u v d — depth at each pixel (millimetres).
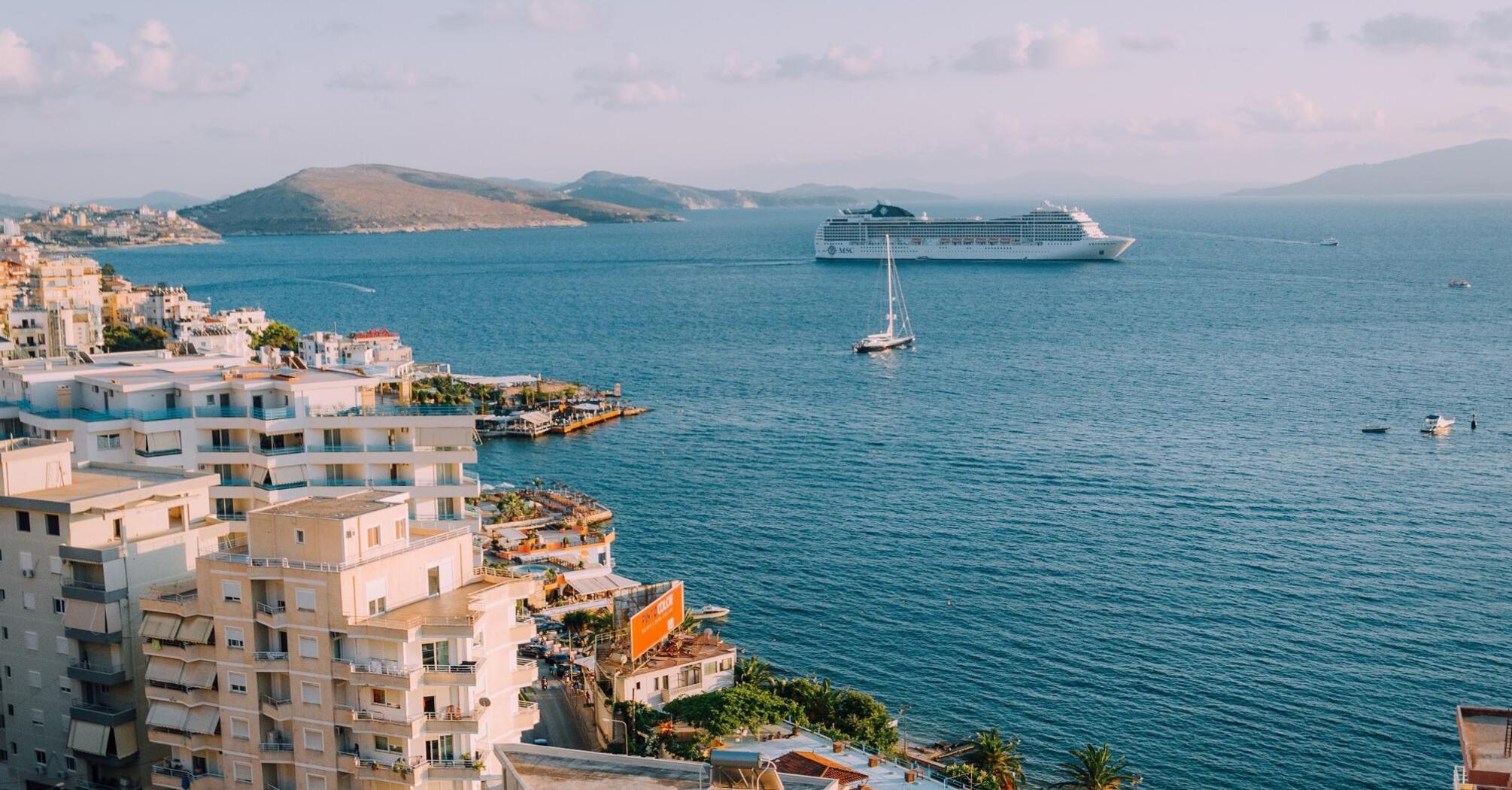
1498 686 153250
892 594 187500
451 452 139500
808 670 161500
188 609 97062
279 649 94875
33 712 106250
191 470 127812
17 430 144375
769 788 79562
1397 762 137125
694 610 178625
